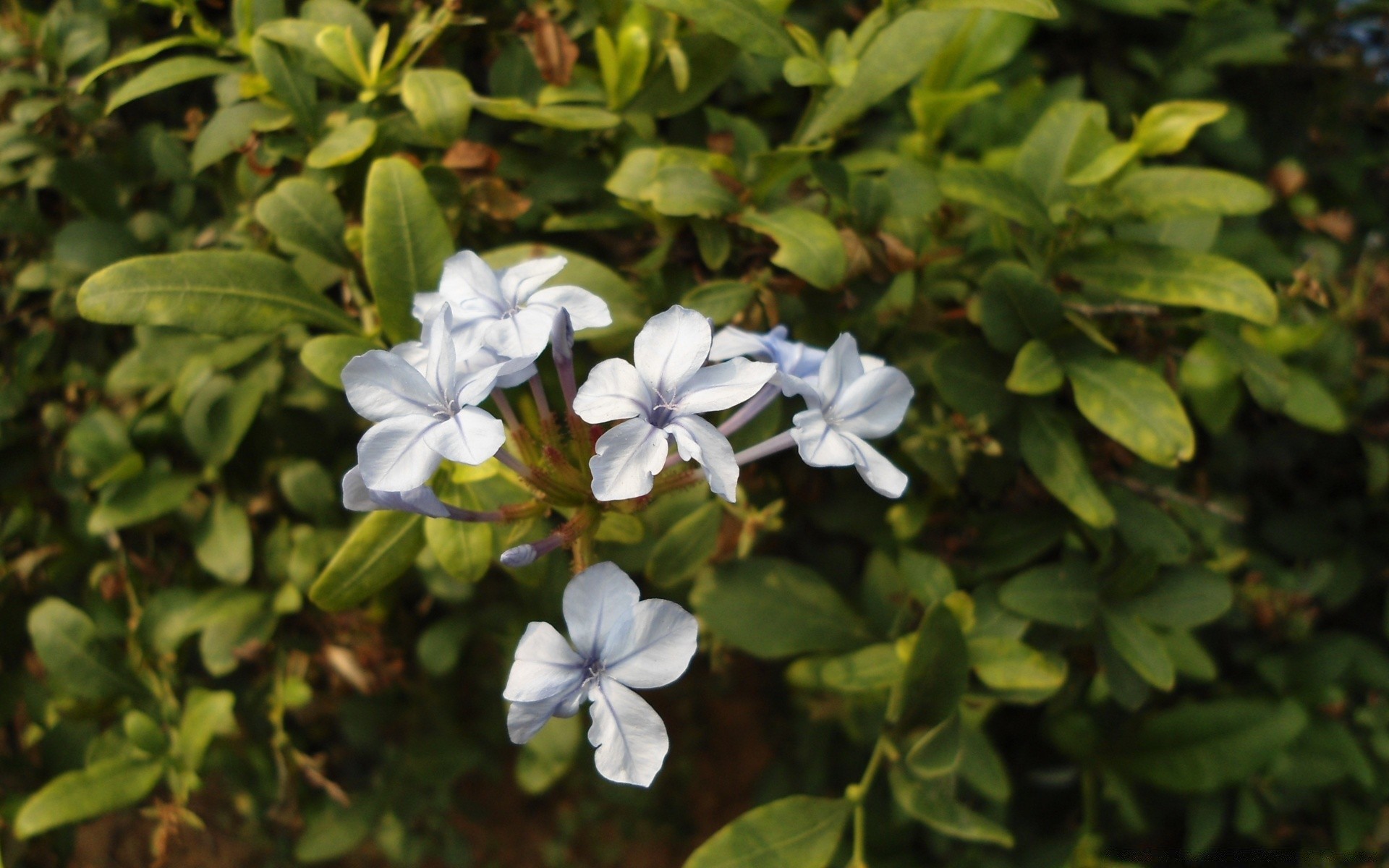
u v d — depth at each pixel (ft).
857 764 1.19
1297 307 0.95
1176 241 0.97
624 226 0.93
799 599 0.94
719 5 0.81
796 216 0.85
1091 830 1.05
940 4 0.84
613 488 0.67
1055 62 1.12
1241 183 0.85
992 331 0.87
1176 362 0.95
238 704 1.06
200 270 0.82
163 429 0.95
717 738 1.47
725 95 1.04
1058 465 0.88
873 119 1.06
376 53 0.88
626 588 0.68
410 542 0.80
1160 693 1.11
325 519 0.96
